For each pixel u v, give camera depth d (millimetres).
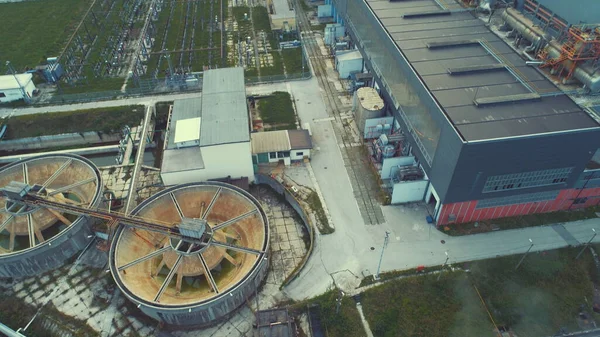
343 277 43375
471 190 44219
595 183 46562
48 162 54094
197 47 87500
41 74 77375
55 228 49500
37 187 48844
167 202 48656
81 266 46188
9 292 44062
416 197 51094
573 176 44969
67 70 80375
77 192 52219
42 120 66438
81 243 47438
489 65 50812
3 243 47812
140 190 54656
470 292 41688
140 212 46406
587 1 50094
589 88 47000
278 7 94250
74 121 66562
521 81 48062
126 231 44625
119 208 51781
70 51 86000
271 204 53469
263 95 71188
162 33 93562
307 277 43625
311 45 86625
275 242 48406
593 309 40781
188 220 42906
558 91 46594
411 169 51562
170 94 72188
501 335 38594
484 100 44375
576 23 52438
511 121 42094
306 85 73750
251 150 54969
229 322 40812
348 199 51969
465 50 54594
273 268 45438
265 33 92125
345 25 82688
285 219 51375
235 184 52969
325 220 49406
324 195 52531
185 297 41969
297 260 46281
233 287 39219
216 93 59188
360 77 69312
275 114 66688
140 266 43781
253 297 42469
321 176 55219
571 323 39594
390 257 45125
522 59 52531
